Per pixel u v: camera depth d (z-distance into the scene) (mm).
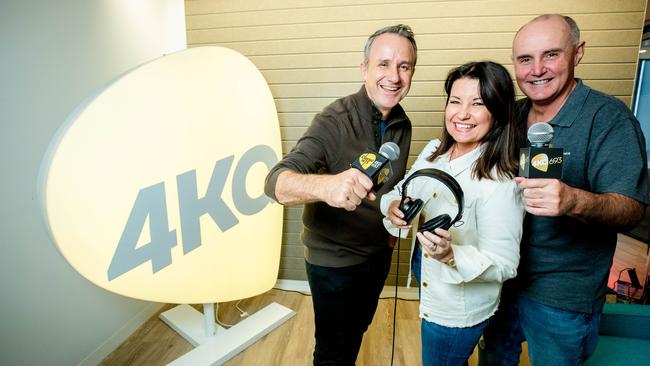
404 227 1008
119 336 2176
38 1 1609
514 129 975
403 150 1486
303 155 1188
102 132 1471
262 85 2145
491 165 963
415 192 1164
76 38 1814
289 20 2539
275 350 2145
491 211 929
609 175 1026
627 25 2193
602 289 1177
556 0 2236
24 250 1604
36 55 1611
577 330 1157
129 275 1638
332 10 2479
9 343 1564
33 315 1660
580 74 2305
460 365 1106
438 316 1056
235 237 2031
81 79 1850
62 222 1398
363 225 1375
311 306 2643
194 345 2172
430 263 1079
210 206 1893
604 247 1140
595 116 1083
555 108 1202
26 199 1598
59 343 1796
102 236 1518
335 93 2605
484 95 950
